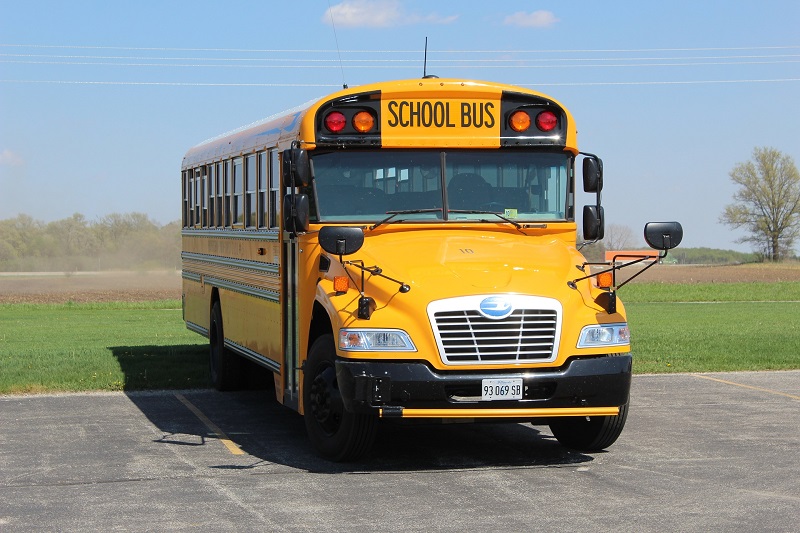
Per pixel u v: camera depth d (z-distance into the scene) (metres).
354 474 8.54
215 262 14.44
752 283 57.38
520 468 8.78
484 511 7.18
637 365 16.78
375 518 7.00
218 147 14.35
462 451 9.64
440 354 8.28
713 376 15.55
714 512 7.12
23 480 8.33
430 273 8.64
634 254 9.07
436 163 9.57
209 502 7.52
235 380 13.88
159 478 8.39
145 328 27.31
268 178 11.21
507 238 9.48
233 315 13.14
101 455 9.41
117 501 7.57
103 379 14.72
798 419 11.42
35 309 38.09
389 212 9.48
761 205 96.88
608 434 9.30
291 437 10.43
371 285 8.70
